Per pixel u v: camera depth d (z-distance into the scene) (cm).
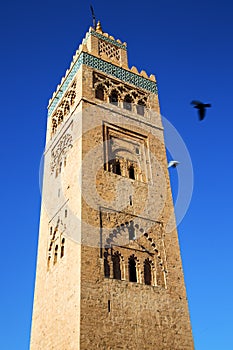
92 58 4566
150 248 3491
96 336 2711
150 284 3322
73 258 3130
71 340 2733
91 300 2848
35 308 3559
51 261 3584
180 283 3434
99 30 5100
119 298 2997
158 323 3064
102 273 3045
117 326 2845
